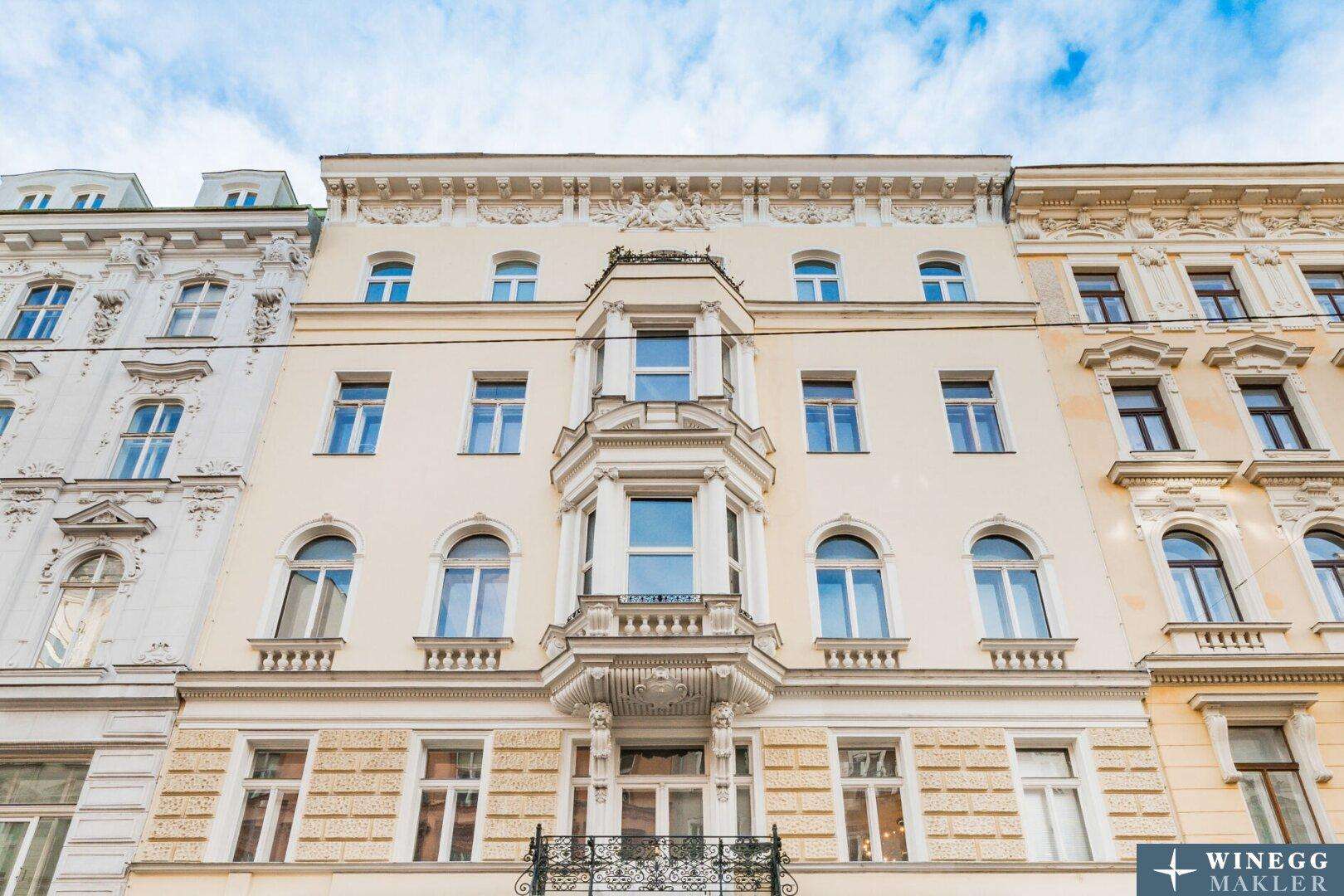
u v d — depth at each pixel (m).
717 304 18.41
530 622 15.41
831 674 14.57
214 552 16.20
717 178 21.52
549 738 14.17
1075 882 12.90
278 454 17.70
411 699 14.59
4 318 20.09
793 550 16.22
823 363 18.92
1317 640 15.39
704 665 13.58
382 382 19.17
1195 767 14.08
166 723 14.44
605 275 19.08
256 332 19.34
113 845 13.40
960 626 15.42
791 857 12.98
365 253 21.05
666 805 13.82
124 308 19.89
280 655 15.25
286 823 13.98
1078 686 14.61
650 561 15.21
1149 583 15.96
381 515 16.80
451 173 21.58
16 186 22.97
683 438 16.03
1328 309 20.39
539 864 12.26
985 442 18.25
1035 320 19.73
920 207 21.81
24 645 15.34
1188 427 17.98
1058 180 21.22
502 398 18.89
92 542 16.44
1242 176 21.28
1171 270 20.66
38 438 17.84
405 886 12.82
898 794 14.08
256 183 23.06
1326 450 17.69
